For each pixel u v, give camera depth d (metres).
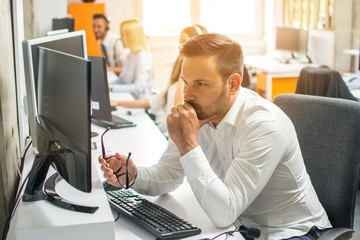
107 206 1.24
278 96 1.74
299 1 6.22
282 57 6.07
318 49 5.81
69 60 1.17
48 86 1.33
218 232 1.30
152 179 1.53
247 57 6.23
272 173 1.37
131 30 4.24
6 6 1.65
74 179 1.19
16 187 1.67
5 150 1.46
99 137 2.35
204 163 1.30
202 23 6.80
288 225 1.43
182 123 1.32
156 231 1.25
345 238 1.40
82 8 5.30
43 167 1.28
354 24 5.02
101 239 1.16
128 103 3.03
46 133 1.29
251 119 1.37
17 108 1.85
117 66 5.45
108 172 1.46
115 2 6.32
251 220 1.48
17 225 1.13
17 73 1.77
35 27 3.80
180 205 1.50
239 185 1.30
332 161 1.53
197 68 1.28
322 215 1.48
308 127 1.61
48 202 1.26
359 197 3.17
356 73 4.77
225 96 1.33
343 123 1.53
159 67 6.65
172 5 6.62
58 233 1.13
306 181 1.45
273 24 6.66
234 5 6.84
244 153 1.33
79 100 1.12
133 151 2.12
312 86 3.62
